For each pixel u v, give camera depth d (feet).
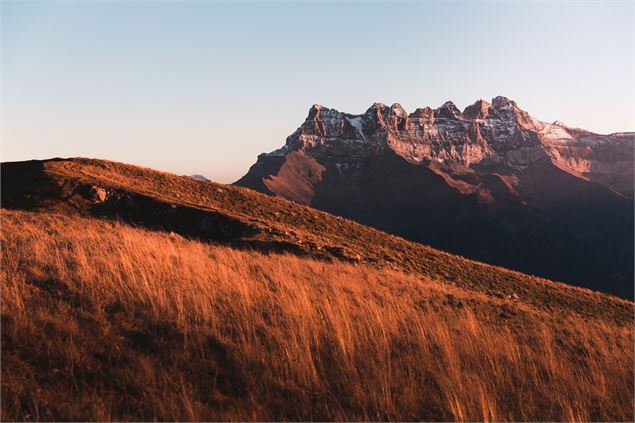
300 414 21.49
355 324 31.71
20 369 21.49
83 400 20.24
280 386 23.21
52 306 27.37
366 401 22.56
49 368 22.12
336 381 24.26
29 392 20.25
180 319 27.99
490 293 111.55
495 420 22.48
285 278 43.57
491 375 27.43
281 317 30.96
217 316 29.50
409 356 28.04
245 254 64.75
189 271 38.70
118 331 25.96
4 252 37.24
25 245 41.88
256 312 31.60
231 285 36.47
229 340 26.48
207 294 32.76
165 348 24.94
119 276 33.12
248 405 21.53
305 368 24.52
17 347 22.98
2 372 21.04
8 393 19.99
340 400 22.81
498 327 40.09
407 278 72.33
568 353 35.55
